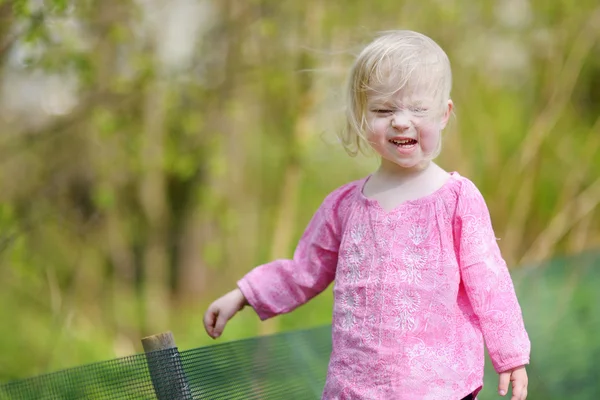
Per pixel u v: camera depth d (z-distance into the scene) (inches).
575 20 434.6
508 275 117.3
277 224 433.7
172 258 564.7
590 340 207.3
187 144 418.3
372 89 119.6
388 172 123.6
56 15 284.4
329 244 128.6
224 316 133.0
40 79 357.4
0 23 297.0
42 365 342.3
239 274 531.5
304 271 130.4
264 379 145.9
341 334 118.6
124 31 348.2
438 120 120.2
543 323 205.0
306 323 411.2
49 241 438.0
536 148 450.3
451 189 119.1
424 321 114.2
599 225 469.4
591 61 494.3
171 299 557.3
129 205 546.0
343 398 115.9
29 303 386.6
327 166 469.4
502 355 113.7
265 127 474.3
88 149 458.3
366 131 121.3
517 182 480.7
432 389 111.7
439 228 117.1
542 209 479.5
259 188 523.5
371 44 123.0
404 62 118.3
